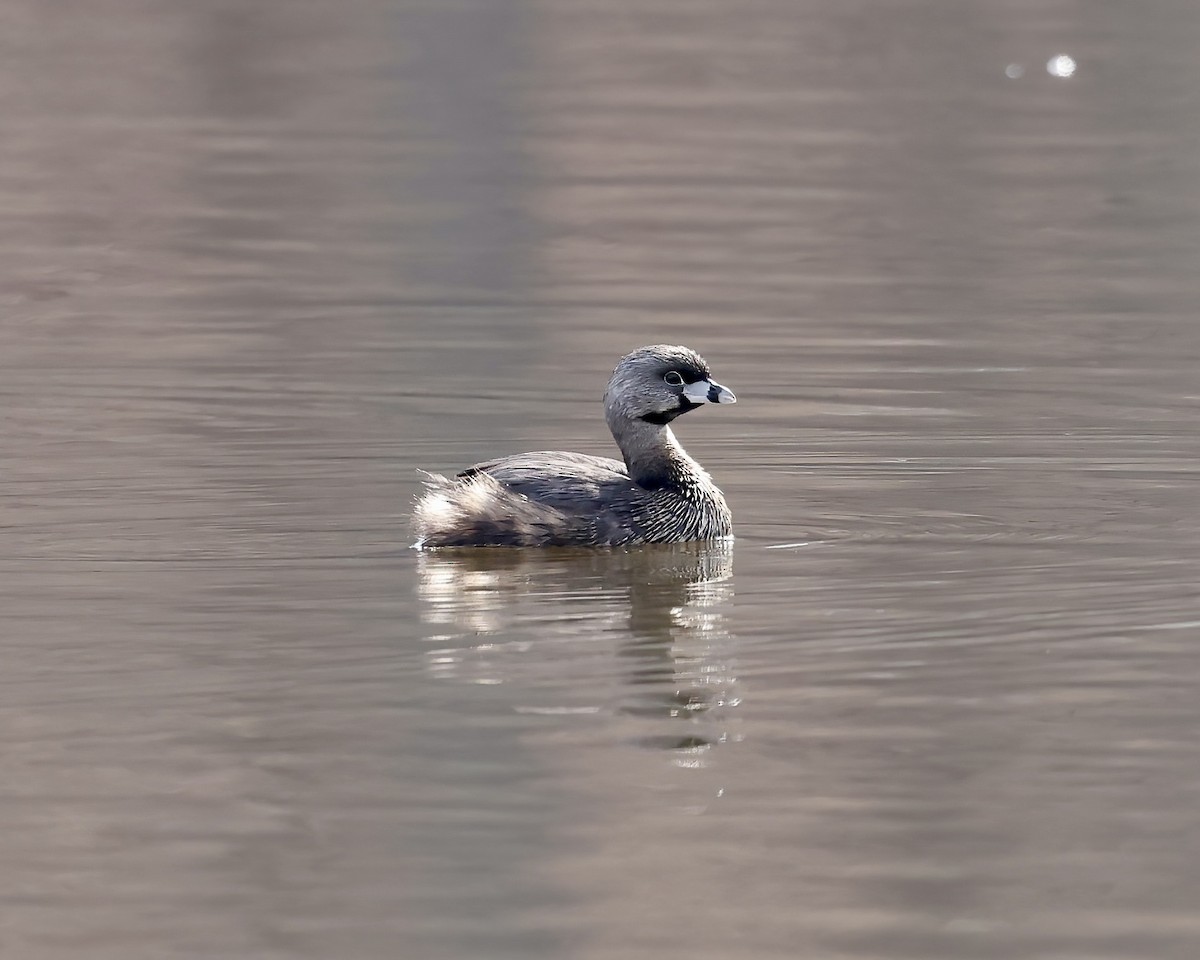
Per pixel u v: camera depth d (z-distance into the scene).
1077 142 34.53
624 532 14.27
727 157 33.72
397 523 14.87
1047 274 25.89
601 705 10.77
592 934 8.25
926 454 17.14
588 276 25.95
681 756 10.03
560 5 47.62
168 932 8.26
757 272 26.16
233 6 47.47
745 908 8.44
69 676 11.19
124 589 12.95
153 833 9.17
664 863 8.87
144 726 10.43
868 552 14.03
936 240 27.97
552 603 12.77
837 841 9.12
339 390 19.86
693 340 22.36
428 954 8.08
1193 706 10.72
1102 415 18.56
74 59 41.97
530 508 14.21
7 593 12.83
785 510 15.37
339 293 25.02
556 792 9.62
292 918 8.36
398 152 34.12
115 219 29.53
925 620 12.27
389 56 42.28
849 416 18.66
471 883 8.67
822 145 34.59
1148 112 36.81
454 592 12.99
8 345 22.03
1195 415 18.53
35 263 26.81
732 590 13.05
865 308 24.03
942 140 34.81
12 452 17.08
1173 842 9.09
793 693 10.98
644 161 33.41
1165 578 13.19
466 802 9.48
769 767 9.91
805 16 46.75
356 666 11.40
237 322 23.36
